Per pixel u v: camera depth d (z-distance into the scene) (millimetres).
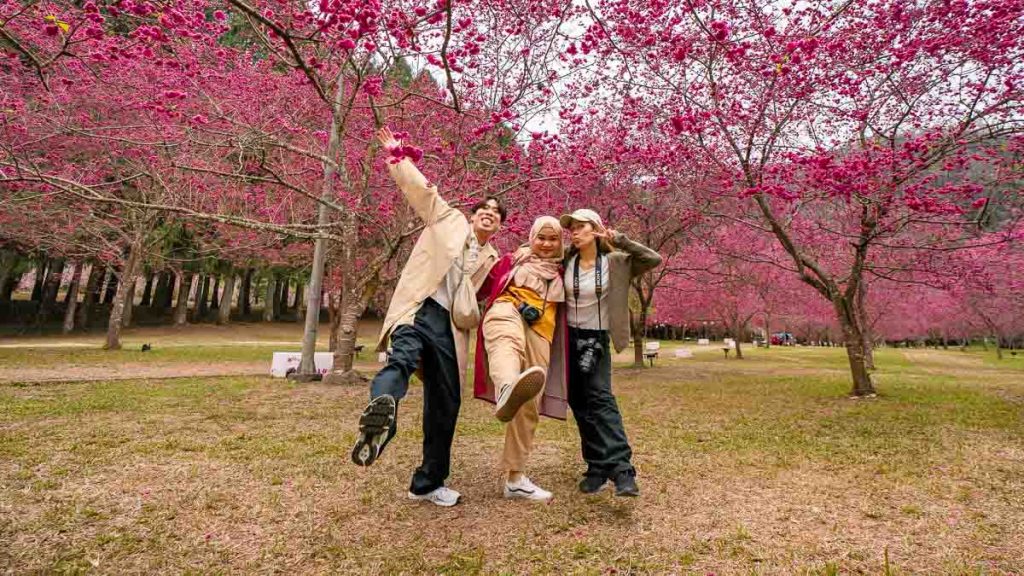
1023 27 5449
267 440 4219
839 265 13125
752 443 4520
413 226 8539
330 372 8625
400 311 2717
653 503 2881
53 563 2002
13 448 3697
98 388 7027
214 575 1956
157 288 29656
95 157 9258
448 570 2039
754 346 32969
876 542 2365
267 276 25781
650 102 7512
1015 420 5871
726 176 7363
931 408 6844
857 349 8352
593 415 3014
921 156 6352
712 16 5980
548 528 2494
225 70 6910
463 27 3936
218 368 10789
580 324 3100
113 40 3768
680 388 9273
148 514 2549
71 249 15102
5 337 20734
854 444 4504
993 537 2430
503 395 2375
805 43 4512
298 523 2496
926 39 5941
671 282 20141
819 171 5766
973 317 23297
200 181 8055
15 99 6391
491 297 2953
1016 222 7441
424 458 2826
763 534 2445
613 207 11312
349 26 2703
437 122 8359
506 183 7797
